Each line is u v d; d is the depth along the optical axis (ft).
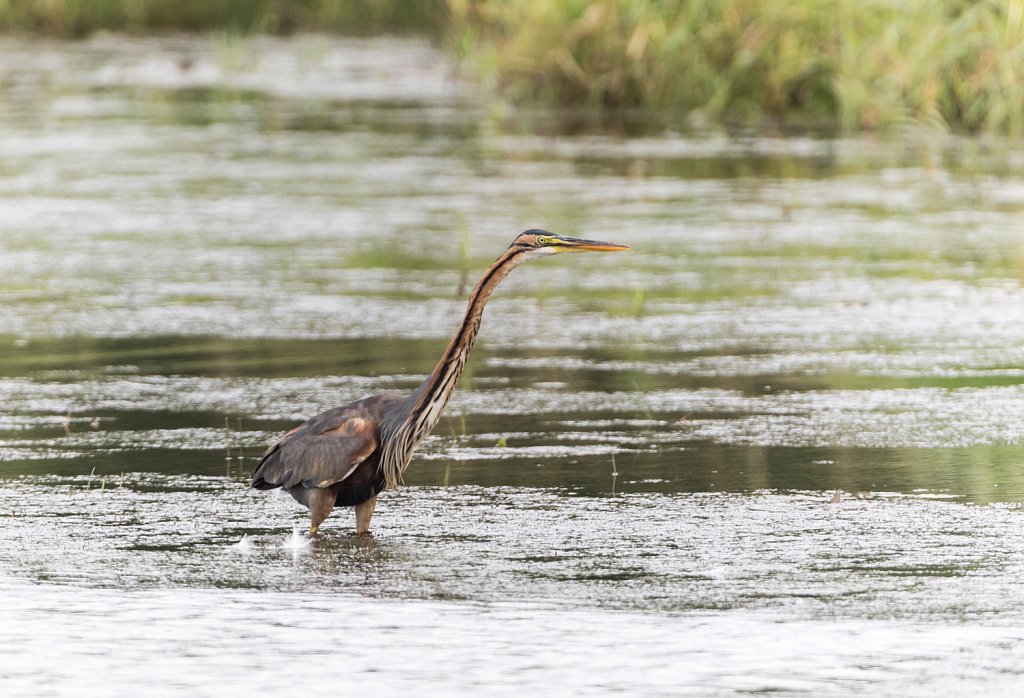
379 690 23.12
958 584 27.73
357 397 41.42
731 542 30.32
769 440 37.70
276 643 25.12
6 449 37.22
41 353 46.88
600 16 99.45
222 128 97.50
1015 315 50.98
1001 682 23.31
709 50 99.19
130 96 113.09
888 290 54.85
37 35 152.56
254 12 160.25
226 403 41.19
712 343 48.03
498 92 108.17
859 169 80.59
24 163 83.35
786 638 25.17
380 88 117.70
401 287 55.98
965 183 76.23
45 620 26.16
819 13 96.07
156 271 58.70
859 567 28.73
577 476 35.04
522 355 46.78
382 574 28.60
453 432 38.73
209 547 30.35
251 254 61.57
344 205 71.51
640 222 66.85
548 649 24.76
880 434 38.06
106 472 35.47
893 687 23.16
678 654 24.53
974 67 90.63
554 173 79.61
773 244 62.75
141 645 25.00
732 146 87.97
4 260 60.44
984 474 34.78
